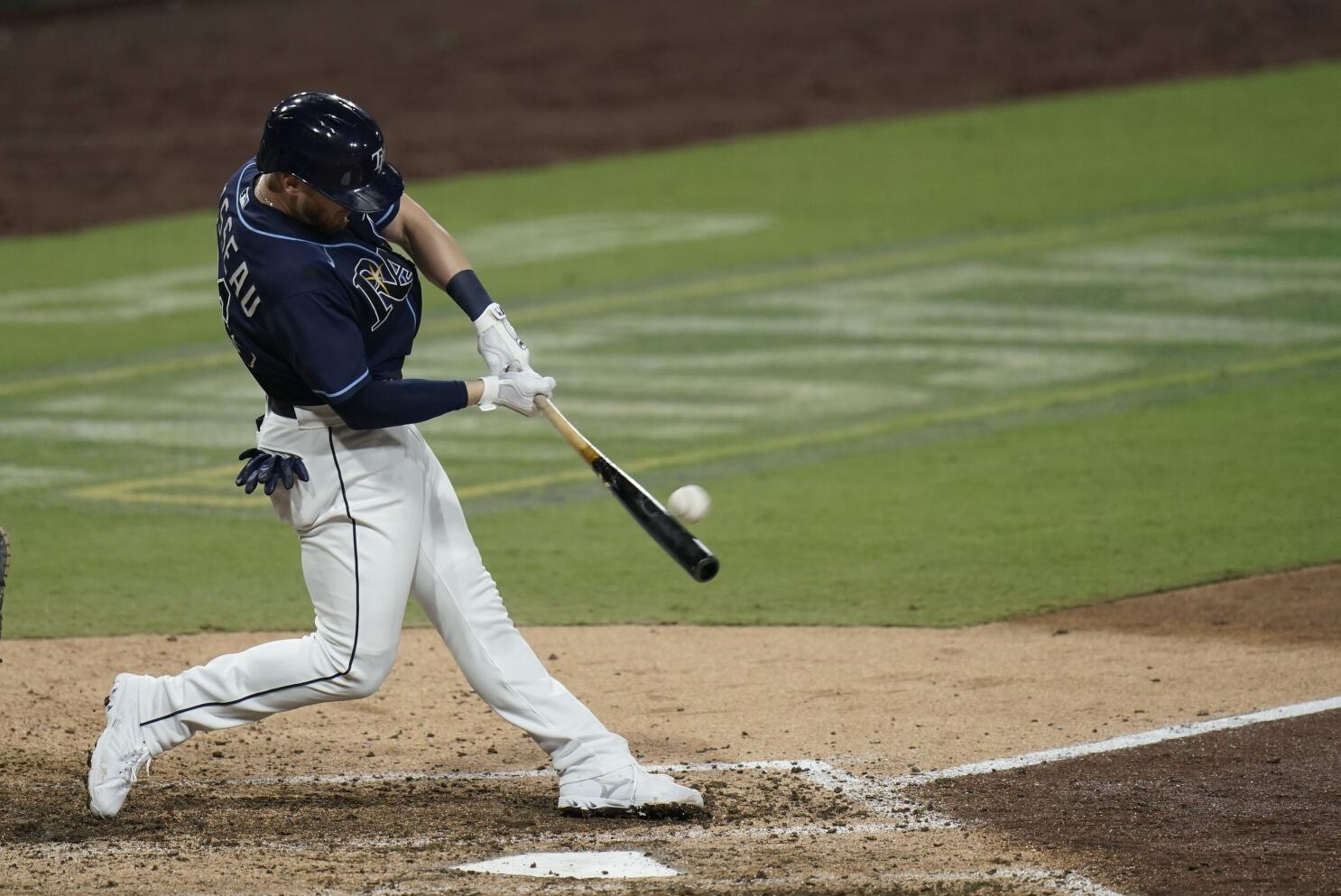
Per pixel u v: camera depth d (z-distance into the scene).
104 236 69.69
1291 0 107.19
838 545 32.00
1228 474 35.84
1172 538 31.69
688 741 22.30
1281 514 32.94
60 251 67.25
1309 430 38.91
